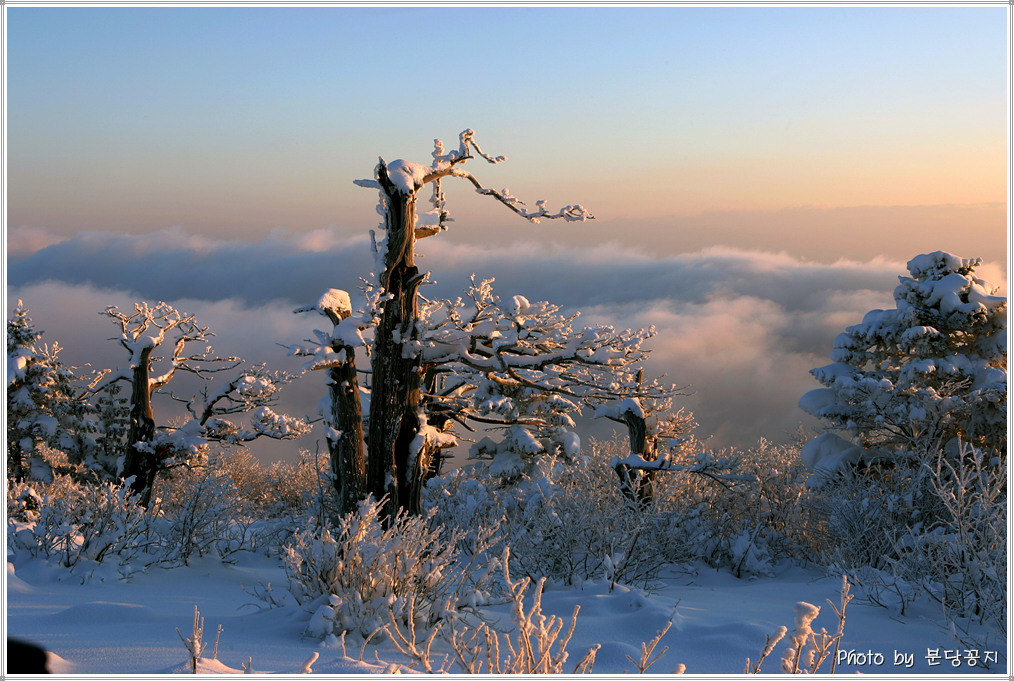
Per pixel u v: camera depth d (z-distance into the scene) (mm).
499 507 13297
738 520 18438
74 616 6637
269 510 23797
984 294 19672
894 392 18422
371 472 14672
